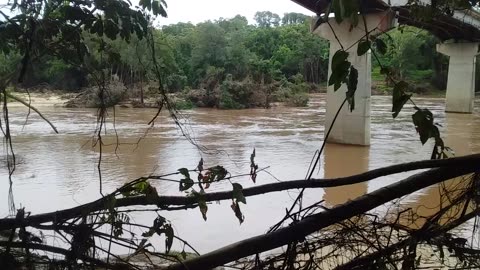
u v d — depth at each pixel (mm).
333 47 20531
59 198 11812
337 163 17641
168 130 25391
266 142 22297
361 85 21516
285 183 2475
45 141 21391
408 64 41781
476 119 35062
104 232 2607
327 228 2508
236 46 54906
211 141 22266
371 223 2527
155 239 7824
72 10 2834
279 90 48688
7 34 2686
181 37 57469
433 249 2797
